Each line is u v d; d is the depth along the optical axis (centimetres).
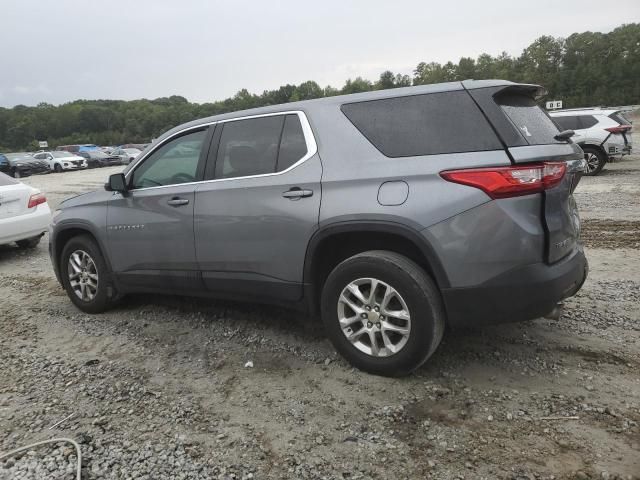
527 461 260
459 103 321
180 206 423
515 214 297
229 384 354
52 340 448
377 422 300
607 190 1143
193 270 425
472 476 252
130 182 469
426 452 272
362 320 346
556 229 310
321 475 259
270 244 375
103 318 496
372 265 332
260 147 390
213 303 516
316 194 350
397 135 335
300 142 371
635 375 338
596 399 311
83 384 362
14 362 405
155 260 448
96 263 497
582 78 8706
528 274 300
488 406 310
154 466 270
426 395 325
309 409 318
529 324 423
